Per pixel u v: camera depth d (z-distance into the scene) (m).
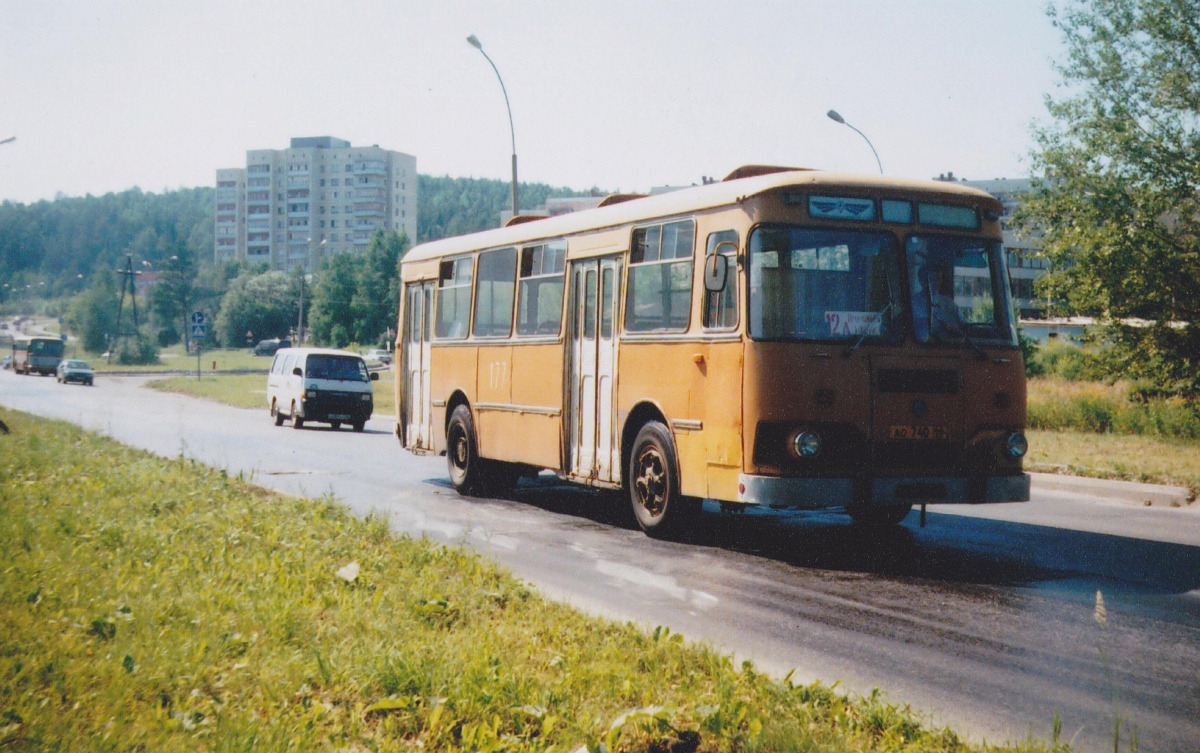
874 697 5.53
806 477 9.99
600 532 12.20
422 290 18.09
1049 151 29.45
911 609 8.19
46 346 89.62
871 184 10.55
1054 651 6.95
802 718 5.25
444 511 13.88
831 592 8.83
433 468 19.97
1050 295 30.27
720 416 10.55
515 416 14.69
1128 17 28.45
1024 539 11.82
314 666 5.95
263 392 53.78
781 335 10.13
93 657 6.03
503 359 15.07
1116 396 31.00
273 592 7.56
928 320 10.48
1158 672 6.48
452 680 5.66
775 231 10.30
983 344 10.59
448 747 4.84
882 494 10.15
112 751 4.68
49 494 12.29
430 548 9.72
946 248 10.70
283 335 161.38
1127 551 10.99
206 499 12.27
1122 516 14.04
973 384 10.49
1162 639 7.29
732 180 11.16
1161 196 28.50
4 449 17.55
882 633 7.41
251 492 13.73
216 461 20.28
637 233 12.21
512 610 7.48
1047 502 15.73
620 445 12.32
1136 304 29.09
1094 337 30.42
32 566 8.07
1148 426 27.23
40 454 16.80
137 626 6.61
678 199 11.55
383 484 17.12
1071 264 30.03
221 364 116.75
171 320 168.62
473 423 15.81
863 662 6.66
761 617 7.89
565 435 13.50
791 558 10.50
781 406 10.05
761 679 5.84
